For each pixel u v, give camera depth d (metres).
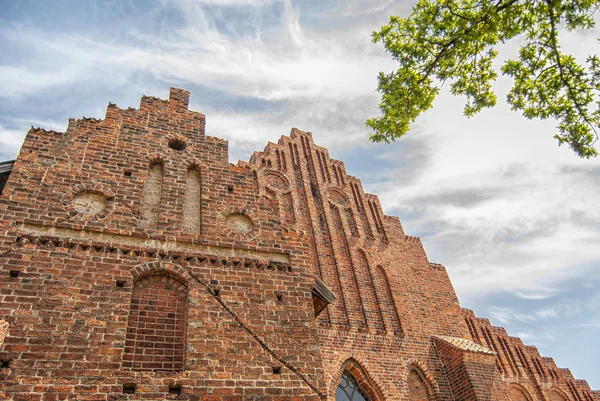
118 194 9.31
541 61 11.02
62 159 9.43
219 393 7.11
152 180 10.10
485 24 10.35
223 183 10.54
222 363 7.47
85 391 6.50
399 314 18.41
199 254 8.82
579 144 11.05
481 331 20.95
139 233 8.70
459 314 20.06
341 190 22.73
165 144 10.89
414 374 16.92
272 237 9.79
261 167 21.00
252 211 10.16
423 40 11.04
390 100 11.41
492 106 11.64
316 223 20.08
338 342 16.28
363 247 20.55
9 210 8.11
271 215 10.27
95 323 7.23
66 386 6.45
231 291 8.48
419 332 18.22
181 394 6.93
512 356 21.12
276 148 22.30
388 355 16.78
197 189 10.35
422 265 21.36
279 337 8.15
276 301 8.67
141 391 6.77
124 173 9.82
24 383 6.30
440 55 11.04
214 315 8.03
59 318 7.09
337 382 15.17
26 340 6.71
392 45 11.35
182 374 7.13
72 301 7.34
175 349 7.64
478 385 15.94
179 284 8.40
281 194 20.47
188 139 11.27
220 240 9.25
